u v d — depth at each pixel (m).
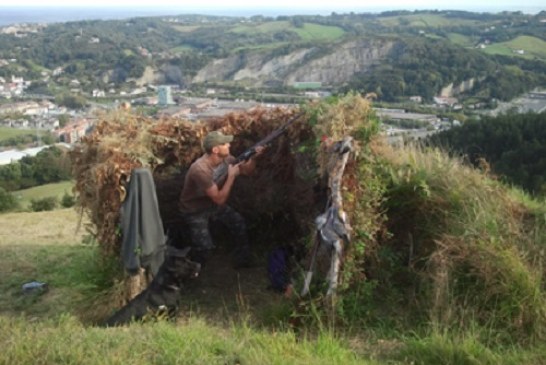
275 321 4.90
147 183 4.99
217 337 4.45
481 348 4.21
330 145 5.05
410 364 4.15
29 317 5.45
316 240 4.95
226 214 6.16
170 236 6.27
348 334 4.74
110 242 5.33
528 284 4.67
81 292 5.54
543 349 4.24
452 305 4.74
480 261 4.88
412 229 5.71
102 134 5.57
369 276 5.33
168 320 5.09
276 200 6.43
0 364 3.71
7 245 8.41
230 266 6.36
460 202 5.61
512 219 5.57
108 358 3.78
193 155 6.19
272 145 6.33
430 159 6.21
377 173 5.56
